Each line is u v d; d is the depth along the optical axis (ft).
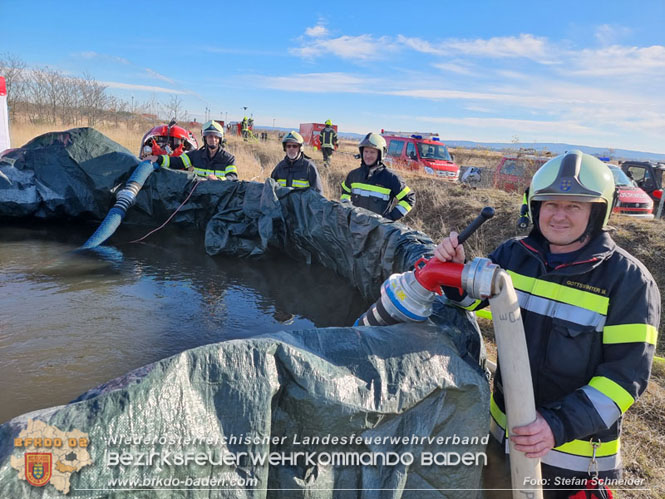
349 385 5.17
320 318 13.84
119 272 17.26
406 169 48.39
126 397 4.15
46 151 22.65
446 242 5.91
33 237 21.01
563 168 5.71
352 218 15.44
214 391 4.62
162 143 30.50
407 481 5.52
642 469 9.32
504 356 5.44
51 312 13.24
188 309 14.08
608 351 5.63
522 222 20.70
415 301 6.19
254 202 20.43
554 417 5.37
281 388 5.01
